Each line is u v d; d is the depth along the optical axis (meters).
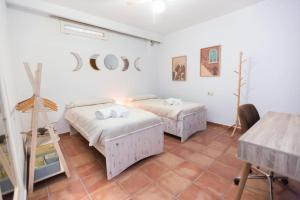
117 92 3.86
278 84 2.63
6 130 1.22
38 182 1.73
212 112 3.62
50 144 1.87
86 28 3.17
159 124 2.28
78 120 2.45
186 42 3.92
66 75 3.02
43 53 2.72
